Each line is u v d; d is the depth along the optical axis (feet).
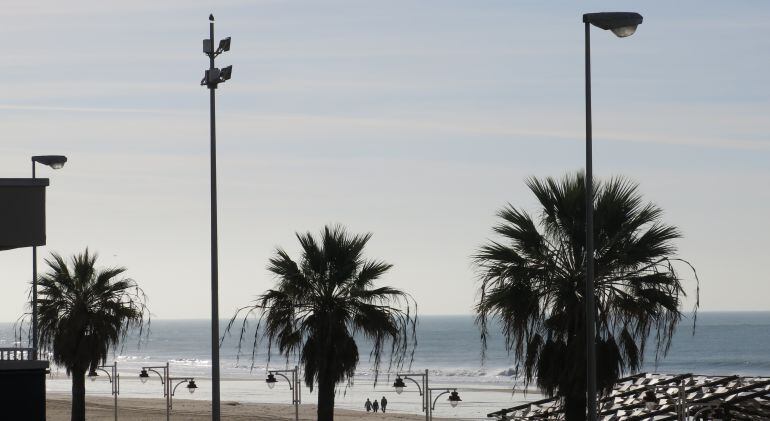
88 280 187.42
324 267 142.31
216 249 119.24
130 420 268.62
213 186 119.55
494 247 115.55
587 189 100.01
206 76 117.80
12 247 113.70
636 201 115.85
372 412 407.44
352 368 142.72
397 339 141.59
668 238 113.60
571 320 113.19
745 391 125.90
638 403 131.85
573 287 114.32
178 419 274.16
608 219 114.11
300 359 142.61
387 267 144.66
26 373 109.19
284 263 141.18
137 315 188.03
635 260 112.57
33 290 172.35
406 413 416.05
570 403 115.85
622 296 113.29
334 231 143.95
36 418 109.19
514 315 113.70
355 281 143.54
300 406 421.18
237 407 412.57
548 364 114.83
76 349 185.26
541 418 139.54
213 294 119.44
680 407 121.80
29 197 108.06
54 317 185.98
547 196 116.78
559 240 117.29
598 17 98.17
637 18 97.35
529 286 113.80
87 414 293.84
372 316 141.08
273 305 141.08
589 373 98.78
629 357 113.29
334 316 141.59
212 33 117.91
